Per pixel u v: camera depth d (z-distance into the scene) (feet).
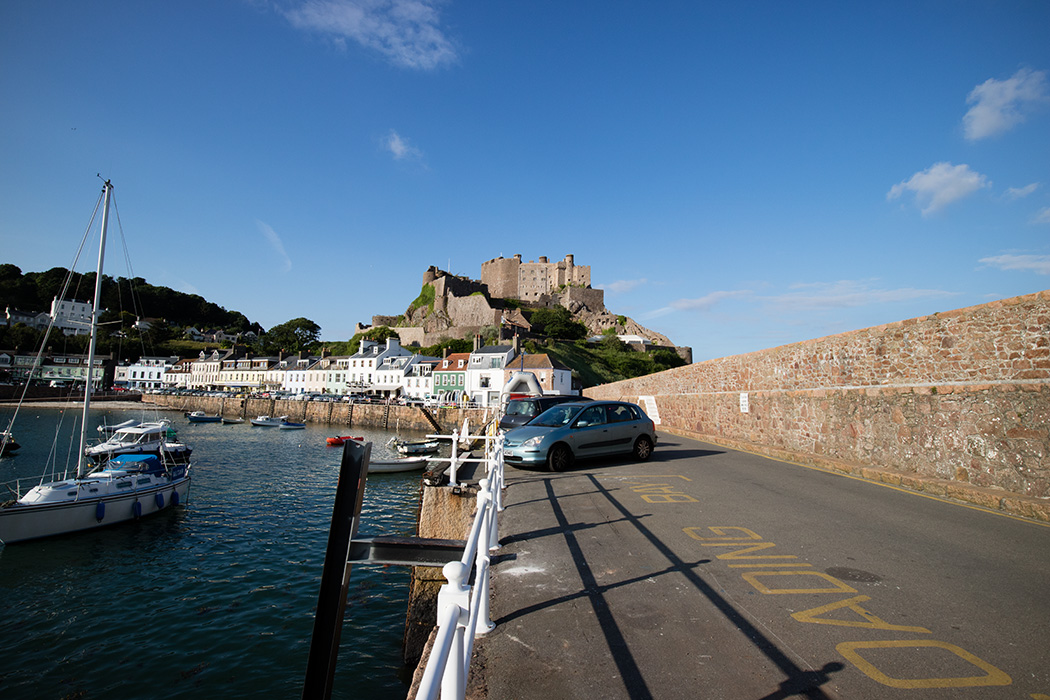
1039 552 19.38
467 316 395.34
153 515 74.28
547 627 13.55
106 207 84.74
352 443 11.64
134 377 428.56
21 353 362.53
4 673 36.63
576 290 448.24
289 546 62.69
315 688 10.35
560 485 32.94
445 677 7.77
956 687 10.64
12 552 58.75
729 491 30.94
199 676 36.32
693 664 11.62
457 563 8.39
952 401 31.71
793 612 14.32
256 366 377.91
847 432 40.86
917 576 16.96
